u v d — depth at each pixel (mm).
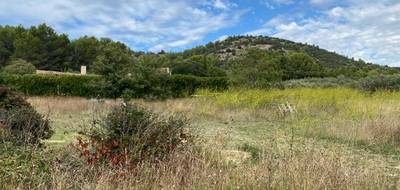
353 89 21812
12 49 63938
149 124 5969
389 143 9500
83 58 66125
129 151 5609
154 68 24422
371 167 6285
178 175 4906
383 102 15914
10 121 6805
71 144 6094
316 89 20078
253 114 15602
